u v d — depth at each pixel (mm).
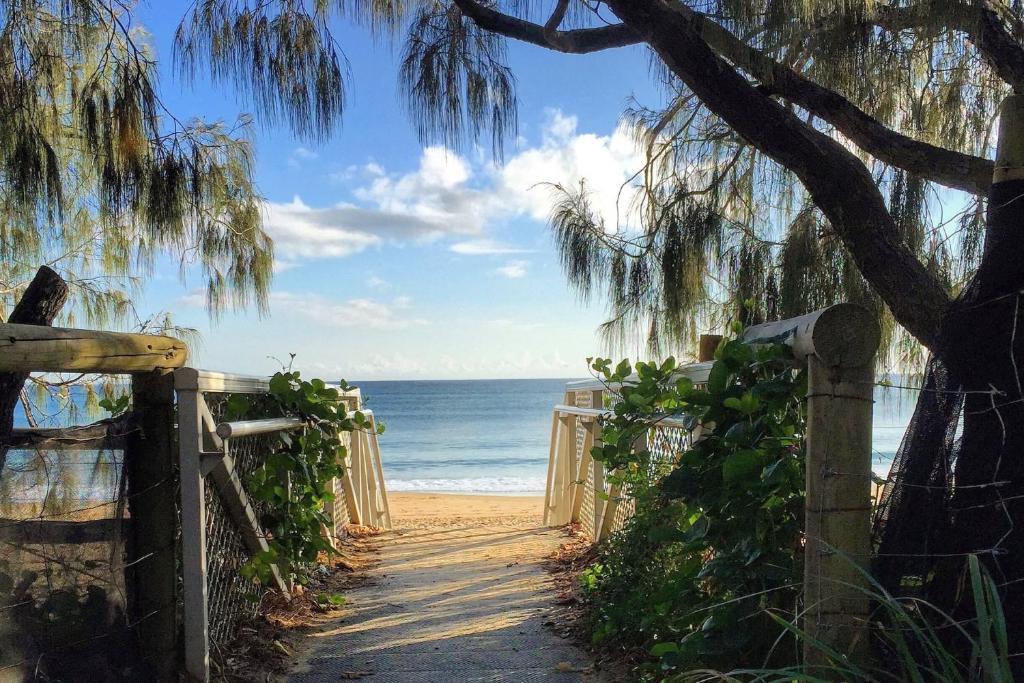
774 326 2615
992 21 3035
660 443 4211
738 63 3258
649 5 3100
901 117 3895
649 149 4531
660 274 3953
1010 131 2072
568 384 7902
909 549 2096
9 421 2404
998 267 2041
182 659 3033
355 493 8281
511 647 3881
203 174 3777
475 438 49094
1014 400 1939
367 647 3938
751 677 2451
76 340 2391
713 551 2943
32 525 2264
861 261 3008
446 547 7219
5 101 3330
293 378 4742
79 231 4824
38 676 2252
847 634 2104
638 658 3496
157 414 2963
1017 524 1914
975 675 1753
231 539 3885
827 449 2146
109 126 3402
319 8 3881
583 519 7219
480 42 3951
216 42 3705
